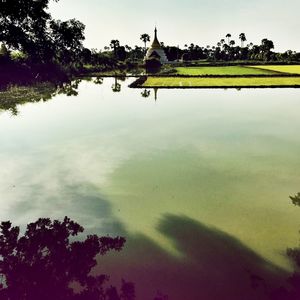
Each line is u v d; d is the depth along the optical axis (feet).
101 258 20.17
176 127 54.70
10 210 26.35
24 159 38.32
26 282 18.13
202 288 17.46
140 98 90.33
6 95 92.07
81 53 193.67
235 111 69.92
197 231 22.97
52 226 23.93
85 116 64.28
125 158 38.81
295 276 18.19
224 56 377.71
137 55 368.27
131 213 25.77
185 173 33.94
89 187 30.68
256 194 28.76
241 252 20.44
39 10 125.80
